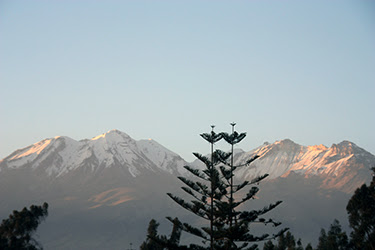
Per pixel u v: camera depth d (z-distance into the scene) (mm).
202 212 69062
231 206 67562
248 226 66938
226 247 68188
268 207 69000
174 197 68875
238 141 68062
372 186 107562
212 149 67688
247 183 68000
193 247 69438
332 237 122000
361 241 107500
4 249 107875
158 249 113938
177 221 69562
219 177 67312
